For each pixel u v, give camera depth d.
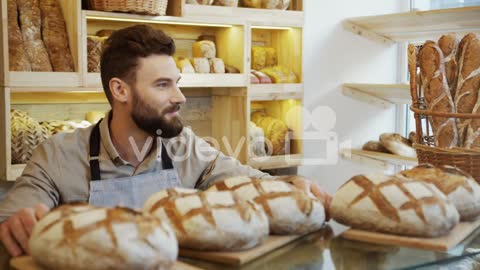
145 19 2.42
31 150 2.27
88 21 2.62
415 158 3.22
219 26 2.85
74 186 1.69
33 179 1.66
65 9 2.36
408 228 1.00
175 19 2.50
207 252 0.92
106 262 0.74
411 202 1.01
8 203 1.61
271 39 3.14
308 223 1.03
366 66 3.67
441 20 3.10
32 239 0.80
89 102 2.70
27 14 2.27
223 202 0.95
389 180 1.07
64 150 1.69
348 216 1.06
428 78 1.78
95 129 1.72
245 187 1.06
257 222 0.94
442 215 1.01
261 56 3.01
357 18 3.45
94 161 1.67
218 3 2.67
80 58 2.28
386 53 3.77
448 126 1.71
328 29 3.47
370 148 3.54
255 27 2.91
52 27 2.31
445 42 1.82
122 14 2.36
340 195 1.08
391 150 3.41
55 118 2.62
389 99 3.77
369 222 1.04
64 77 2.25
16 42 2.21
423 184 1.06
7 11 2.17
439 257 0.93
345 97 3.60
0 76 2.15
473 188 1.13
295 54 3.00
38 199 1.63
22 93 2.51
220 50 2.91
